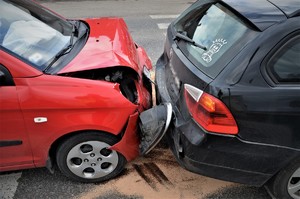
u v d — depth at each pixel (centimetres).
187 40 303
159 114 288
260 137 253
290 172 271
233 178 275
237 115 246
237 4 278
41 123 274
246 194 311
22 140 282
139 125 297
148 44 639
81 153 301
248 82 243
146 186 318
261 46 241
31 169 338
